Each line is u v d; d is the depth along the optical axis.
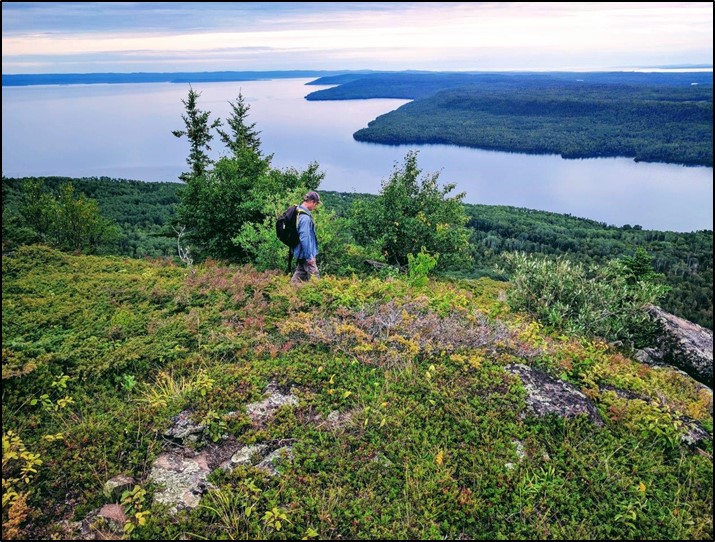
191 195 16.91
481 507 4.18
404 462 4.65
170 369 6.20
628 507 4.22
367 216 19.61
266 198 15.12
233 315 7.75
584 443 4.97
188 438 4.85
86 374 5.91
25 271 10.40
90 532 3.86
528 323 8.89
